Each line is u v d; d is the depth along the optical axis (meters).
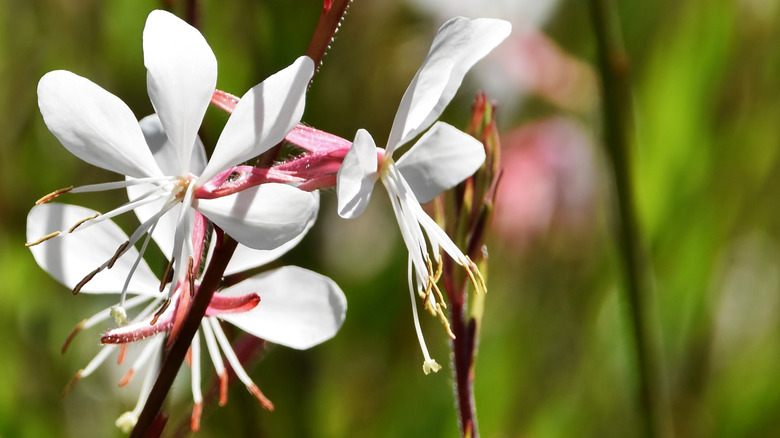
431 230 0.25
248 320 0.26
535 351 0.38
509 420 0.36
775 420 0.38
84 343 0.38
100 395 0.37
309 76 0.24
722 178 0.40
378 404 0.37
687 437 0.38
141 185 0.26
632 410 0.37
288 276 0.26
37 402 0.36
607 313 0.40
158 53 0.24
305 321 0.26
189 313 0.24
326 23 0.25
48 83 0.24
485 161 0.26
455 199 0.26
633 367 0.32
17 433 0.34
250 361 0.26
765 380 0.38
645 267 0.32
